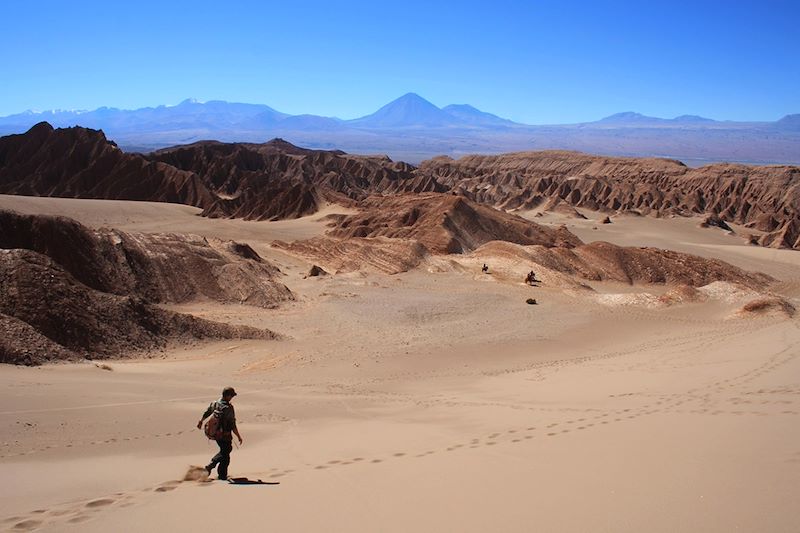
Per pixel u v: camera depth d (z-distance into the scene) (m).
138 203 130.62
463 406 19.02
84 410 17.14
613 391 19.77
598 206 173.50
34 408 16.69
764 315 45.75
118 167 154.50
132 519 7.97
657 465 8.91
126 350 30.80
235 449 13.84
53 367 24.64
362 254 71.19
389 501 8.21
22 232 42.88
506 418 15.53
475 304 49.41
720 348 28.31
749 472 8.16
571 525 6.90
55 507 8.77
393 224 100.75
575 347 36.47
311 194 138.38
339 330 39.47
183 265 48.06
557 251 74.88
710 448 9.64
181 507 8.42
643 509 7.18
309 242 78.69
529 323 43.16
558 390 21.55
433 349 35.00
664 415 13.13
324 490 8.93
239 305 46.25
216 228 112.38
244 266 50.59
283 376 27.98
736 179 187.75
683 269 74.94
